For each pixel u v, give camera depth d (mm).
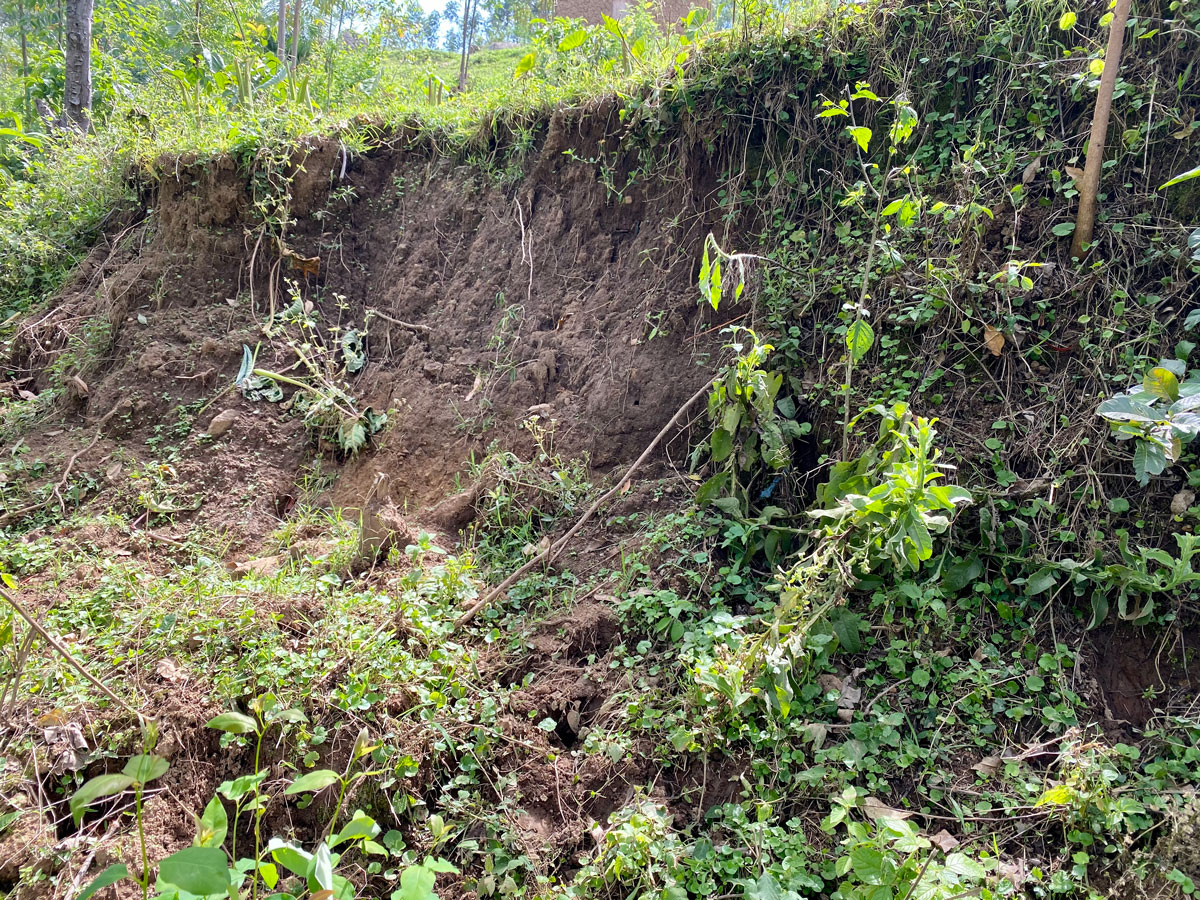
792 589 2727
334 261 5457
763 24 4027
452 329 4844
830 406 3459
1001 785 2490
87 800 1547
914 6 3787
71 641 3062
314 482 4594
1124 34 3332
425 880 1732
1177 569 2566
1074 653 2746
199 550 4008
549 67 5305
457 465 4293
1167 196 3180
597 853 2377
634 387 4051
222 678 2799
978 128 3561
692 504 3525
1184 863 2129
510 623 3289
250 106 6191
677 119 4246
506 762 2684
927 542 2445
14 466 4527
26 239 6348
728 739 2598
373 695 2742
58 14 10211
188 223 5520
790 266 3770
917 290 3350
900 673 2770
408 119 5715
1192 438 2586
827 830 2209
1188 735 2521
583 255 4613
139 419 4844
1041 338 3150
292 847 1670
